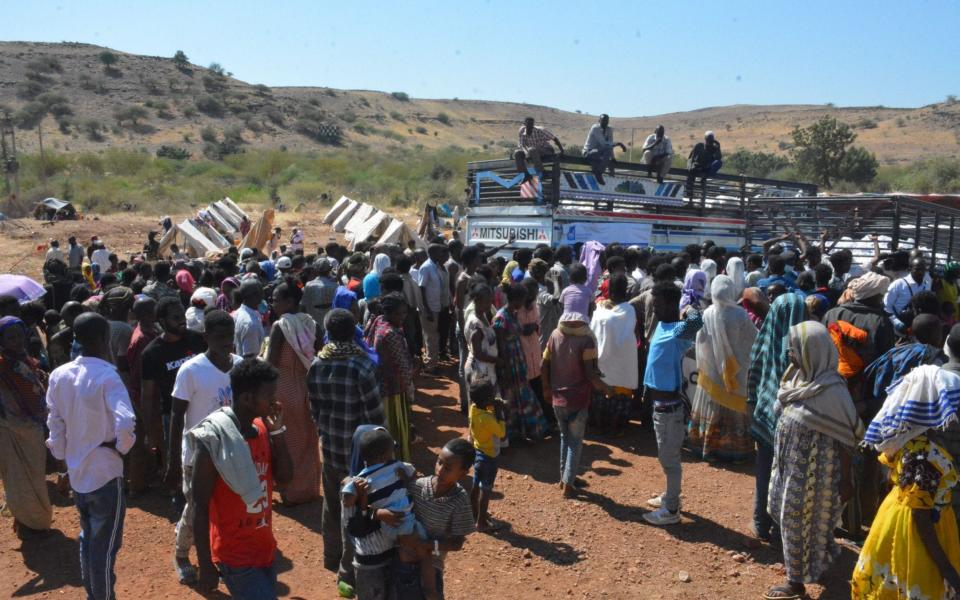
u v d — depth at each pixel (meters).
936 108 110.56
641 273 9.43
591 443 7.90
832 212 12.80
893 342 5.55
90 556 4.34
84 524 4.39
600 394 8.02
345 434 4.91
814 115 132.00
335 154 95.75
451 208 41.97
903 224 12.07
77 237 31.27
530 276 7.99
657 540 5.68
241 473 3.57
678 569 5.25
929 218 12.30
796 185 15.81
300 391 6.21
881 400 5.13
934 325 4.83
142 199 45.31
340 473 4.97
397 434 6.15
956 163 52.88
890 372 5.00
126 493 6.62
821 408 4.62
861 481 5.60
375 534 3.66
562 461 6.56
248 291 6.59
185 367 4.93
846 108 135.62
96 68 120.56
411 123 148.50
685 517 6.06
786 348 4.96
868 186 51.56
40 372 5.88
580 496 6.49
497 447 5.80
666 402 5.79
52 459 7.24
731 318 6.90
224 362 5.06
